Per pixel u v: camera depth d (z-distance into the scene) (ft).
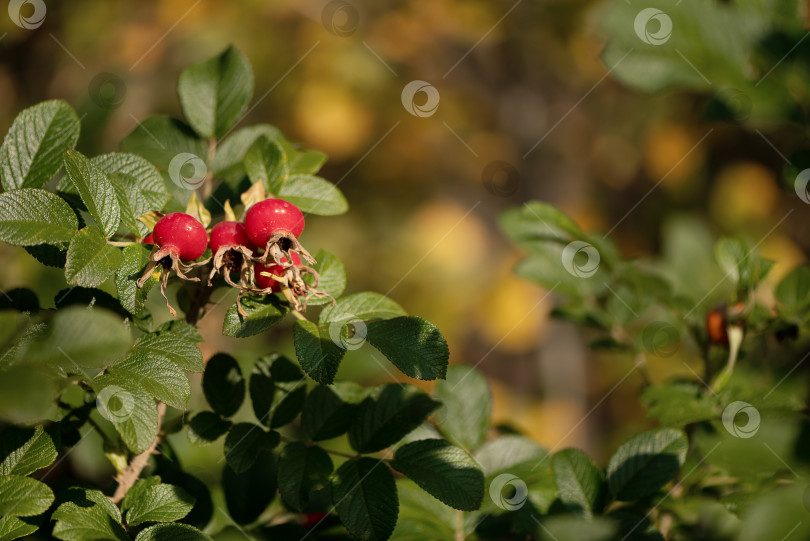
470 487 3.60
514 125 11.12
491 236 11.38
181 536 3.51
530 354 11.02
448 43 10.68
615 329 4.20
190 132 3.84
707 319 3.96
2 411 3.38
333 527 3.80
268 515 3.82
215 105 3.84
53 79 8.27
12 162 3.60
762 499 3.36
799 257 8.99
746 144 10.68
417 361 3.52
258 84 10.16
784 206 10.26
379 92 10.47
